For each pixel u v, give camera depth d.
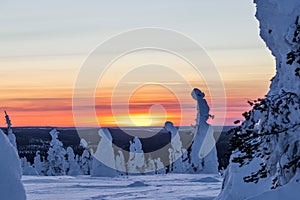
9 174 7.97
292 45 8.20
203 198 22.52
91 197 25.47
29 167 63.88
